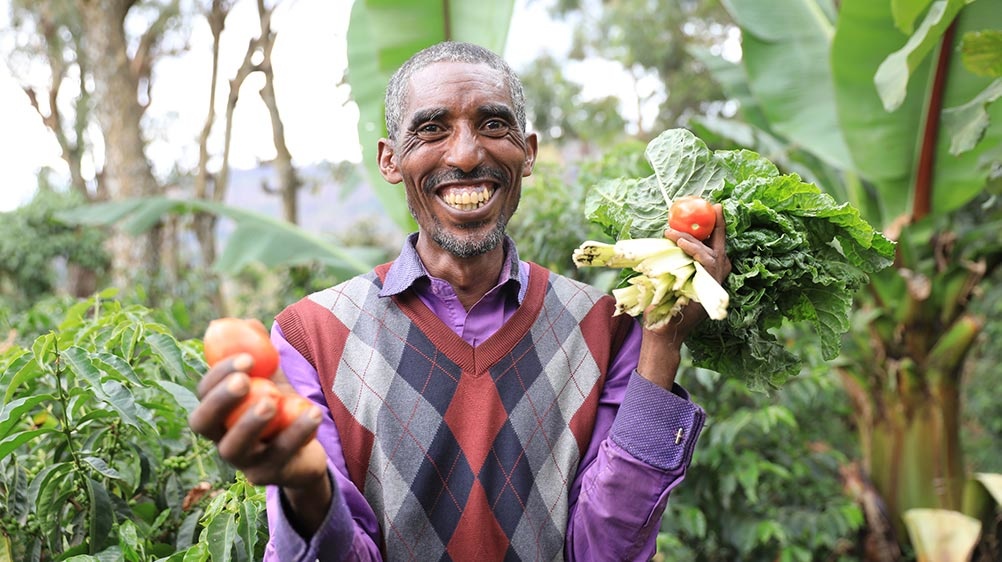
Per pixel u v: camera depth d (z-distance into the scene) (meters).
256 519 1.80
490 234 1.62
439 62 1.61
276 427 1.17
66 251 10.47
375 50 4.25
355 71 4.28
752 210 1.50
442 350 1.62
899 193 4.00
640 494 1.52
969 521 3.85
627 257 1.45
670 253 1.46
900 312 4.09
